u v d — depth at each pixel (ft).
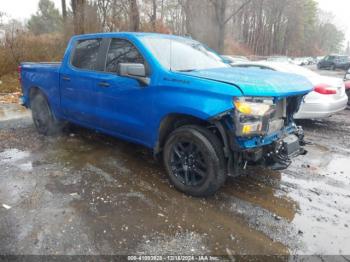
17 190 11.48
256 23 177.58
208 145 10.58
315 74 22.54
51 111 17.63
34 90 18.63
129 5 54.08
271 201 11.28
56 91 16.56
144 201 10.96
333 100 20.88
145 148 16.26
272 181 12.96
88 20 48.06
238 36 169.17
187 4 76.84
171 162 11.86
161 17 78.79
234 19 151.33
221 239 9.05
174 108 10.96
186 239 8.99
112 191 11.60
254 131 9.93
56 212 10.08
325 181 13.11
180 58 12.91
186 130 11.09
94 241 8.74
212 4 72.18
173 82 11.07
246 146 10.12
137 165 14.10
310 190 12.25
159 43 13.10
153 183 12.35
